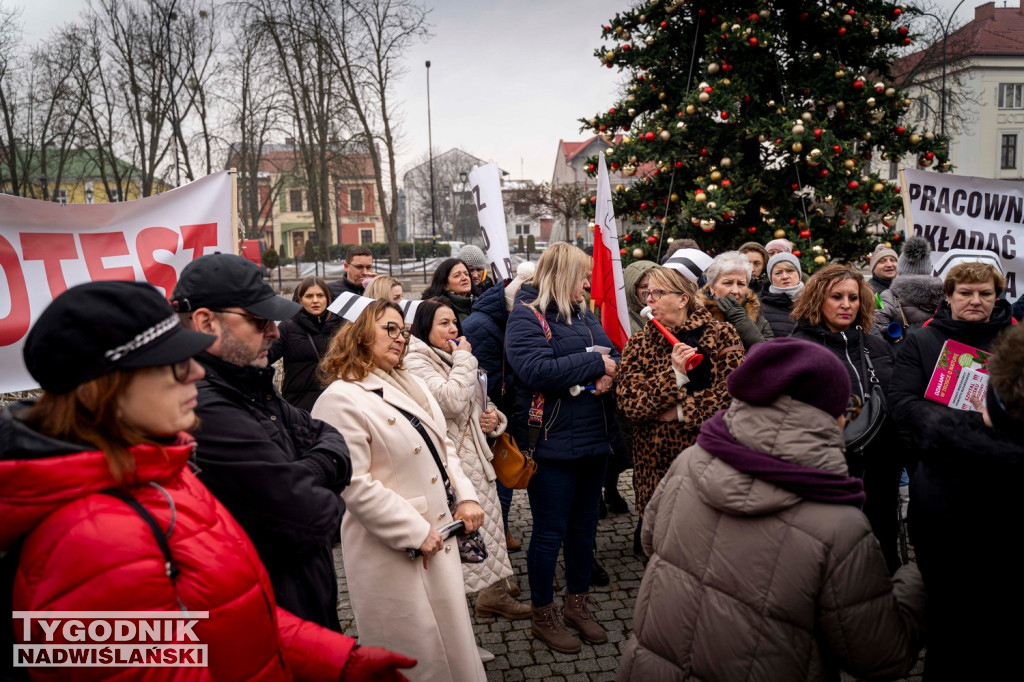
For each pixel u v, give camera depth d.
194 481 1.43
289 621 1.59
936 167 9.70
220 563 1.33
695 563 1.69
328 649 1.55
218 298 1.79
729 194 8.19
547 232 67.62
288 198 57.09
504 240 4.83
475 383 3.12
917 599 1.71
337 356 2.50
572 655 3.17
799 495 1.56
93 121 28.22
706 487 1.63
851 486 1.58
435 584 2.40
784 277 4.52
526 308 3.21
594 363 3.06
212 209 3.71
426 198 55.56
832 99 8.84
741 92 8.45
